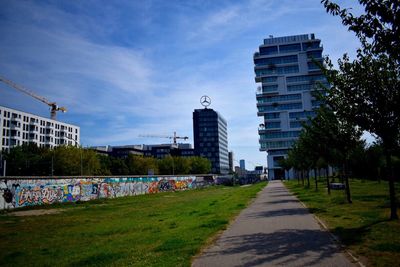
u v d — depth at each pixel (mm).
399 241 8750
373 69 12766
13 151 86562
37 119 128750
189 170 125438
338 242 9039
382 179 48906
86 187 40656
